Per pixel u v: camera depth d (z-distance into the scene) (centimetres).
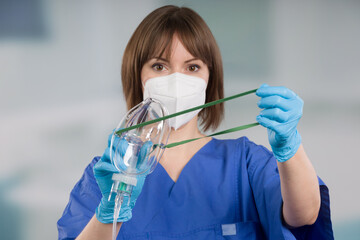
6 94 271
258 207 132
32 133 269
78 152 270
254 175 137
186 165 144
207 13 267
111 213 112
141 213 137
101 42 271
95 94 270
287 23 267
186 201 138
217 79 153
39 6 271
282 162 109
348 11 267
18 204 267
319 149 265
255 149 145
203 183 141
